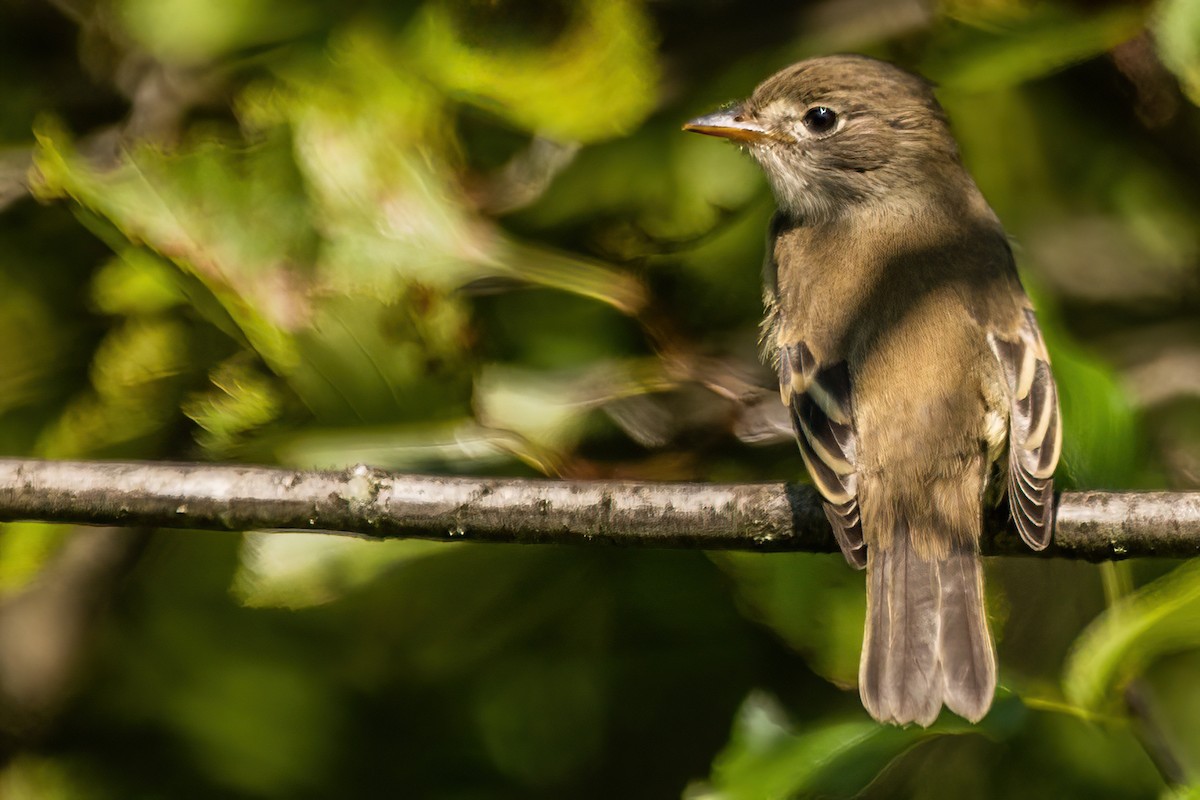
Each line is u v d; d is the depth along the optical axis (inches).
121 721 439.5
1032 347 374.0
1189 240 491.5
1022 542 364.5
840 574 389.7
